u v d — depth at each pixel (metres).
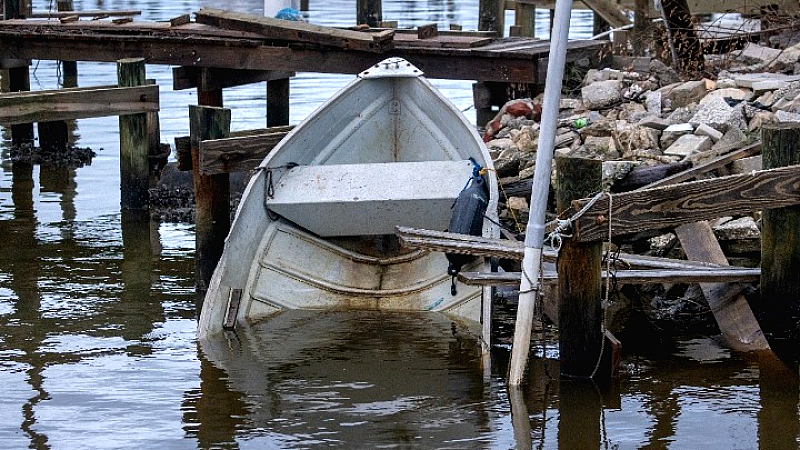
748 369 10.28
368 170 12.63
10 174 19.11
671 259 11.28
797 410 9.46
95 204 17.17
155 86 16.30
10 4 21.11
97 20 20.42
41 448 9.03
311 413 9.57
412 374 10.37
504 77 17.02
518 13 26.16
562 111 15.98
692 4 18.34
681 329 11.36
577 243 9.78
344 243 13.08
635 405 9.60
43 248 14.87
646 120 14.39
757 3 18.03
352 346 11.10
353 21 33.91
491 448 8.88
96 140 21.64
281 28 17.73
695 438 8.99
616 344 10.00
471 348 10.97
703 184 9.70
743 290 10.98
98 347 11.25
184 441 9.12
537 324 11.41
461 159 13.24
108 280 13.55
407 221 12.53
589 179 10.22
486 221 11.78
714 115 14.00
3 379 10.40
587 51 17.75
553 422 9.31
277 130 14.26
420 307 12.11
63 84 24.83
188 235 15.62
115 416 9.61
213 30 18.31
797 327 10.68
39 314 12.27
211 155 12.96
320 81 26.88
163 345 11.29
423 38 18.02
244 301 11.92
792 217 10.44
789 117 13.52
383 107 14.18
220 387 10.17
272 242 12.39
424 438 9.07
